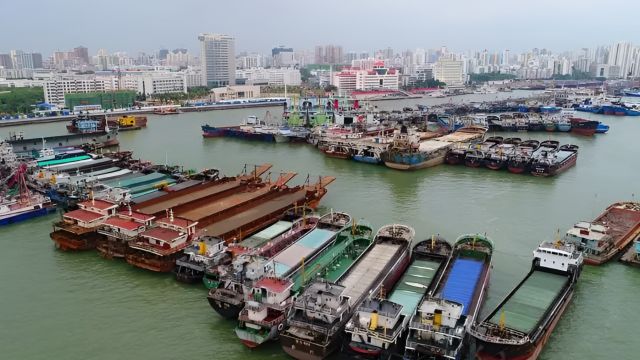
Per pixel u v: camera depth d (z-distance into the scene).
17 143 163.25
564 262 62.22
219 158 163.00
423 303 49.50
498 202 108.25
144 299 63.94
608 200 109.88
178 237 72.38
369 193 115.94
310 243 71.25
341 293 52.81
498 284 67.50
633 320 58.34
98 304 62.88
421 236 86.81
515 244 83.00
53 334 56.31
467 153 147.75
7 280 69.69
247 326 53.44
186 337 55.50
